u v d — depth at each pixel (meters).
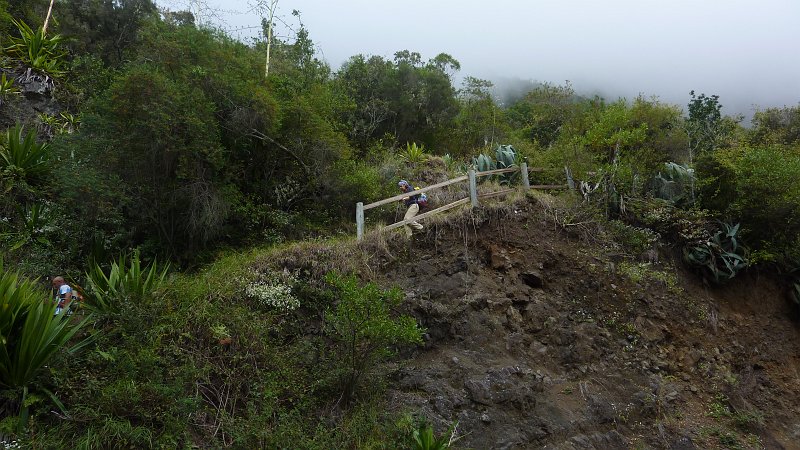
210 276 10.30
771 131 19.53
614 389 10.09
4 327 7.65
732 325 12.14
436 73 22.52
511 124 28.38
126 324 8.67
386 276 10.86
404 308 10.09
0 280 8.16
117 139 11.36
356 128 19.33
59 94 16.84
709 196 13.54
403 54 23.94
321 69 21.03
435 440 8.14
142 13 23.09
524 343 10.34
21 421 7.25
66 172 11.23
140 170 11.59
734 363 11.50
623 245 12.43
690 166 13.94
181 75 12.68
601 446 9.10
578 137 14.68
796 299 12.70
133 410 7.71
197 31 13.70
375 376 8.91
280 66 19.22
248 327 9.13
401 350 9.59
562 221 12.48
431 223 11.77
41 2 22.55
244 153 13.55
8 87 15.60
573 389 9.82
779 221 13.05
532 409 9.16
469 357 9.77
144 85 11.27
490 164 15.16
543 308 10.88
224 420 8.03
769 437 10.27
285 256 10.73
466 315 10.30
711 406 10.45
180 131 11.59
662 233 12.95
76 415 7.55
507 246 11.84
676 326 11.55
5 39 18.17
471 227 11.91
